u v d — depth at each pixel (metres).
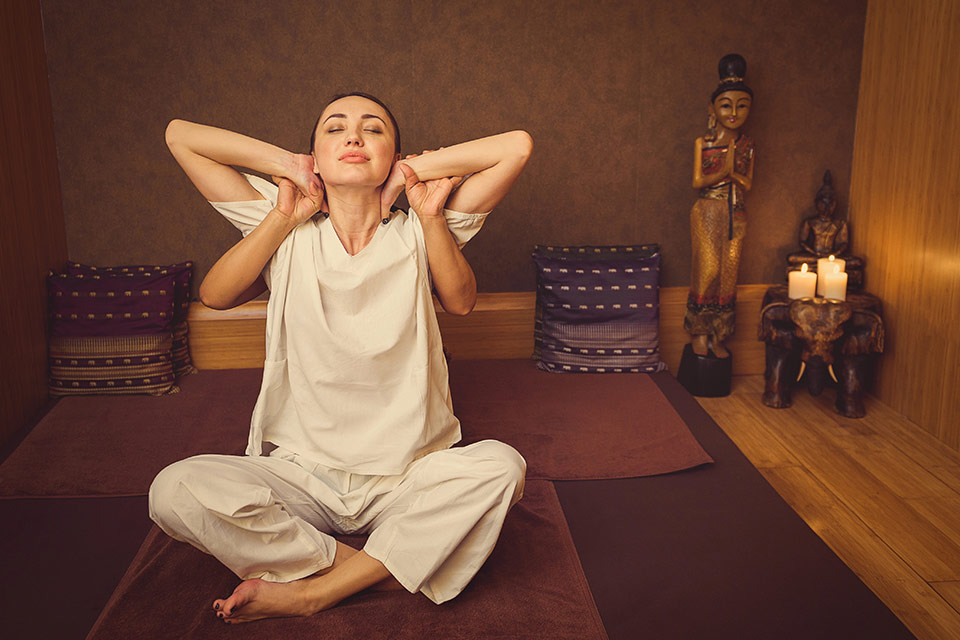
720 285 3.50
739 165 3.39
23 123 3.10
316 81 3.40
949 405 3.04
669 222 3.69
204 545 1.75
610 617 1.86
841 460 2.96
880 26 3.41
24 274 3.07
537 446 2.73
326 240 2.05
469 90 3.47
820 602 1.92
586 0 3.43
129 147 3.39
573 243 3.68
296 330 2.03
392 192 2.04
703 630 1.81
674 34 3.49
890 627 1.82
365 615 1.82
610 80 3.51
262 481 1.88
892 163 3.35
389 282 2.03
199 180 2.10
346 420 2.04
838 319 3.13
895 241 3.34
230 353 3.53
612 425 2.89
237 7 3.30
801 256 3.61
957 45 2.91
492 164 2.05
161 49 3.31
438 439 2.12
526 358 3.65
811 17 3.51
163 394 3.20
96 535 2.21
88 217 3.45
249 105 3.39
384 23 3.37
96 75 3.31
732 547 2.16
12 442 2.82
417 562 1.81
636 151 3.60
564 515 2.31
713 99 3.33
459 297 2.17
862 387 3.34
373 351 1.98
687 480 2.54
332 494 2.01
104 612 1.84
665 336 3.73
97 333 3.20
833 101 3.60
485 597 1.90
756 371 3.80
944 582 2.22
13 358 2.95
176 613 1.83
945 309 3.04
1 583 1.99
